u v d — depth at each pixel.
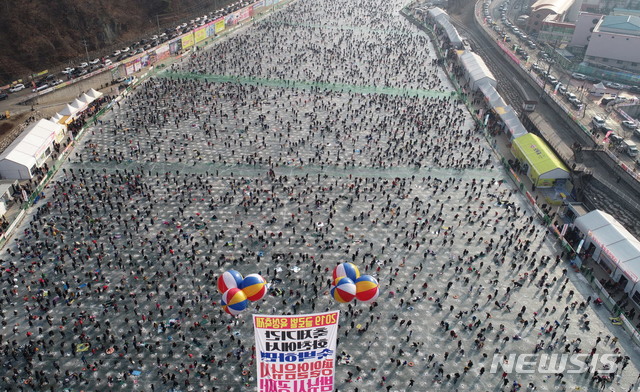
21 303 53.78
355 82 125.12
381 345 51.00
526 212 75.19
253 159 84.94
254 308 54.62
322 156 87.88
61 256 60.12
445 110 110.56
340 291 35.25
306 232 67.94
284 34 165.62
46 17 132.88
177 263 60.84
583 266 63.00
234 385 45.81
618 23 137.62
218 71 128.25
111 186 75.94
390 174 83.31
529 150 87.50
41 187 73.94
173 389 45.09
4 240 62.91
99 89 115.06
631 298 58.56
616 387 47.09
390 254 64.56
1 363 46.69
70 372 46.25
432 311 55.66
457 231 69.62
